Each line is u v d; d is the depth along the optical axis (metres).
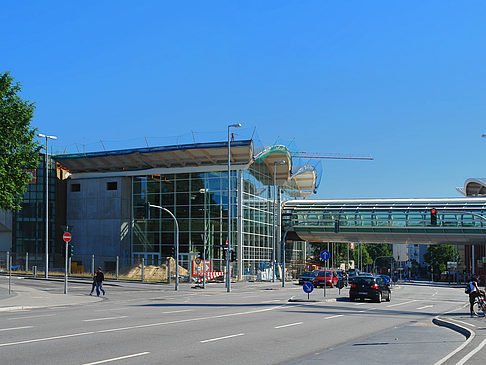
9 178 35.44
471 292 21.58
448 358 11.00
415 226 73.56
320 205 80.31
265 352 11.95
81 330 15.29
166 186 67.44
